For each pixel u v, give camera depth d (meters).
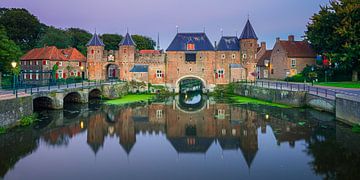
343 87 43.47
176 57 62.25
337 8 51.38
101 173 18.22
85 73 74.88
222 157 21.14
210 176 17.72
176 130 29.58
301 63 66.25
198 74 62.41
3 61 49.00
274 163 19.55
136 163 20.03
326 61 60.59
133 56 62.62
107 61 63.66
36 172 18.16
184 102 49.72
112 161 20.39
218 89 62.12
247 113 37.72
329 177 16.86
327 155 20.39
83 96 45.38
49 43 81.25
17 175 17.66
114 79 65.94
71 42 88.69
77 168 18.98
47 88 39.16
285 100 42.41
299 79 59.91
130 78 62.44
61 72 69.94
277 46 70.75
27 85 39.97
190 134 27.91
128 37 63.28
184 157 21.25
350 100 27.50
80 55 75.25
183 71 62.41
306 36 65.56
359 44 46.72
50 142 24.44
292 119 32.62
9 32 77.50
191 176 17.77
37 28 84.75
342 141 23.31
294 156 20.67
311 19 56.34
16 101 27.70
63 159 20.62
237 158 20.88
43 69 67.25
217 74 62.59
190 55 62.22
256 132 27.78
